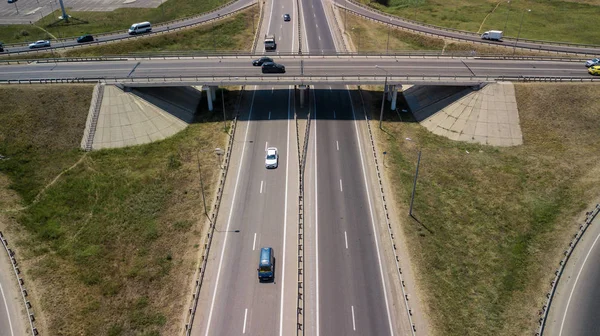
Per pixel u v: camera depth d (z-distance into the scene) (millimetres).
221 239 62344
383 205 67875
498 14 145125
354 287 55812
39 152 77375
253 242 61875
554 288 56125
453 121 85250
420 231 63844
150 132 82688
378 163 76688
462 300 54969
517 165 76688
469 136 82938
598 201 68312
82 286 55844
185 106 90438
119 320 52281
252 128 85250
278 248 60906
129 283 56594
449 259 60125
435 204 68812
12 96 83125
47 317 51688
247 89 97875
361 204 68250
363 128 85875
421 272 58031
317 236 62750
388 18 137125
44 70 92312
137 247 61531
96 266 58594
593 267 58688
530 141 81000
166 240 62625
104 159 77250
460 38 120062
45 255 59719
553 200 69625
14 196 69000
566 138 80625
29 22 143625
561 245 62188
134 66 94625
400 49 118625
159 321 52344
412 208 67625
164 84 85750
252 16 138125
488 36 118688
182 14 148750
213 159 77500
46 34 131750
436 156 79062
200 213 66875
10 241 60969
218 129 85000
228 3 147000
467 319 52781
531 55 108500
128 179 72875
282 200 68812
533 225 65625
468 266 59344
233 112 90125
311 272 57625
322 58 99812
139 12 152750
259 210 67062
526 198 70188
